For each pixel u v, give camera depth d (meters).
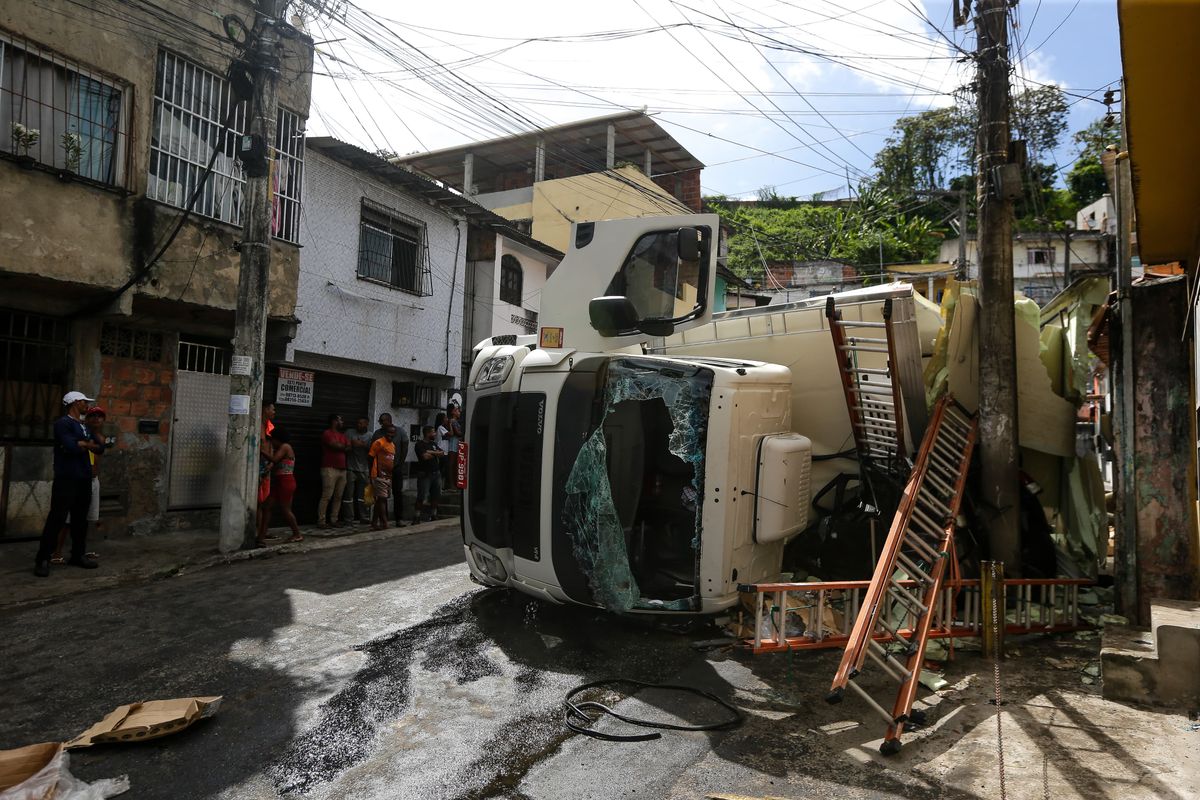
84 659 4.71
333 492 10.50
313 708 4.04
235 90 8.06
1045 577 6.92
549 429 5.37
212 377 9.89
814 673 4.71
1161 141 3.37
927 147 36.62
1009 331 6.61
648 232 6.41
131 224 7.96
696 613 5.05
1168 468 5.48
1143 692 4.22
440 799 3.10
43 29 7.23
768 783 3.24
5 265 6.90
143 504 9.04
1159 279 5.62
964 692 4.43
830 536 6.45
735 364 5.57
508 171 27.50
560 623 5.67
